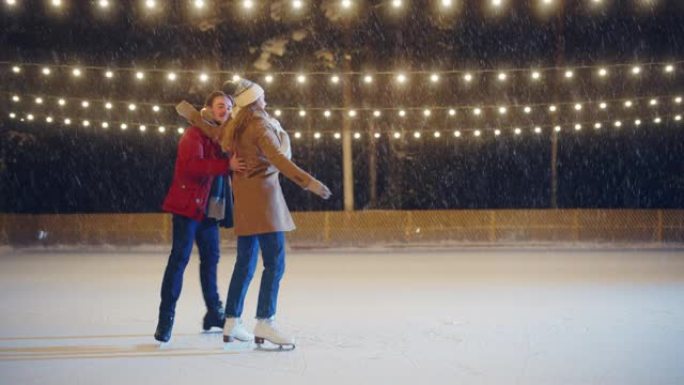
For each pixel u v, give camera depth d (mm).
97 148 25172
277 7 21094
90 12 22297
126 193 25516
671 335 4637
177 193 4492
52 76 22312
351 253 14820
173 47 23016
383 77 23516
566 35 24359
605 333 4719
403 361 3918
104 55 22953
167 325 4422
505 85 24797
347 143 20922
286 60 22391
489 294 6922
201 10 21656
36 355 4156
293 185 26234
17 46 21938
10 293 7305
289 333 4816
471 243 17219
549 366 3766
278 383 3465
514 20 24281
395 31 23125
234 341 4535
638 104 23391
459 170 26734
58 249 16859
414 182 26828
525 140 26297
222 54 22781
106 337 4738
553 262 11234
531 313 5645
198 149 4516
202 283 4895
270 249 4332
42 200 24828
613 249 15305
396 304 6277
